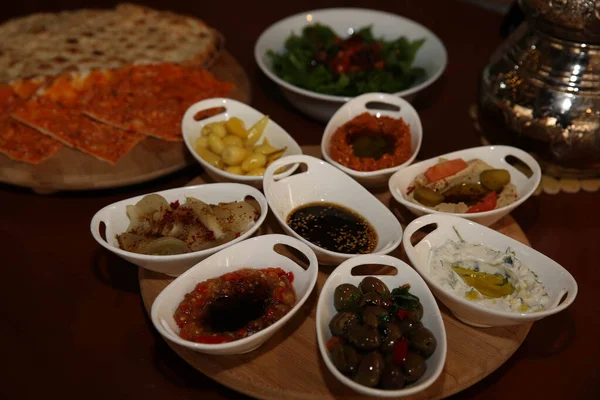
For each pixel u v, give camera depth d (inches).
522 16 31.1
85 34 32.2
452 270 20.2
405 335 17.7
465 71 33.5
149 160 25.6
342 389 17.9
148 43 31.9
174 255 19.3
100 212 20.8
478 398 18.8
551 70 23.7
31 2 38.8
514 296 19.3
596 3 20.3
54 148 25.9
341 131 25.4
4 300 21.3
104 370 19.2
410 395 17.1
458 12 38.3
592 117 23.3
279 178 23.2
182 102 28.3
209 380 19.2
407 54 31.1
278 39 32.1
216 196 22.4
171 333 17.6
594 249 23.7
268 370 18.3
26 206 25.0
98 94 28.1
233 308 19.1
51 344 19.9
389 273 21.3
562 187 26.2
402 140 24.8
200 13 38.0
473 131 29.4
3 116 27.1
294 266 19.8
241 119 26.4
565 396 18.9
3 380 18.8
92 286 21.9
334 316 18.2
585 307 21.5
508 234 23.1
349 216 22.9
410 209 22.2
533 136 24.4
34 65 29.6
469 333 19.5
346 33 33.4
